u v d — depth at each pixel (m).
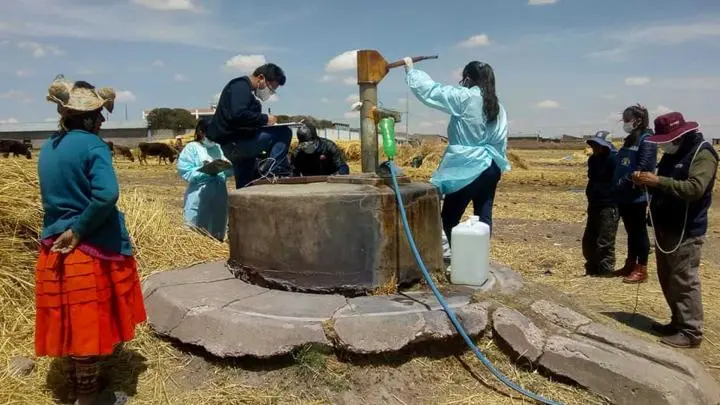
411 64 4.95
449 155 5.11
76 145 3.21
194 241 6.49
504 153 5.23
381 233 4.25
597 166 7.09
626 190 6.73
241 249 4.64
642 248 6.76
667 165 4.77
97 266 3.24
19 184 5.21
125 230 3.44
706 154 4.54
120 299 3.35
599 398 3.66
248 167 6.10
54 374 3.86
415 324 3.81
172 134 69.19
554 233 10.75
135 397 3.64
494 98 4.99
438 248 4.71
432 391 3.70
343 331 3.73
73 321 3.19
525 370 3.91
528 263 7.98
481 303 4.17
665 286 4.92
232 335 3.81
